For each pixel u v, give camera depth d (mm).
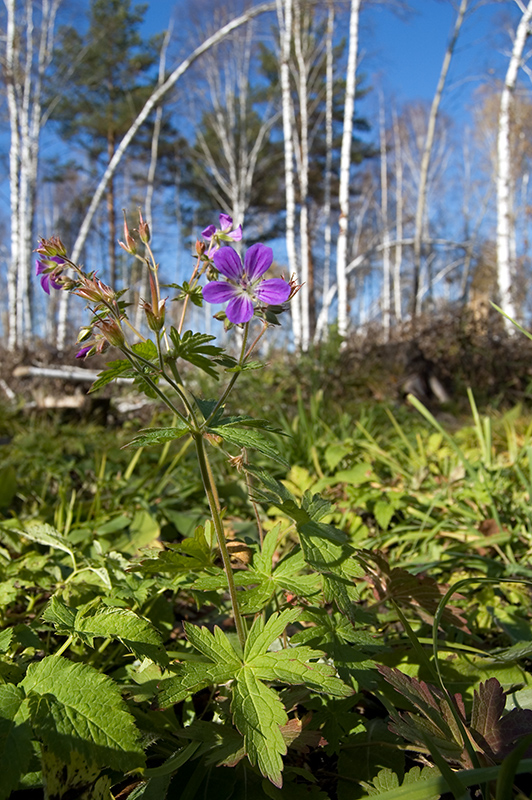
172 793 958
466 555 1870
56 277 970
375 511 2238
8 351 8633
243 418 998
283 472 2984
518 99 16000
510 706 1137
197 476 3012
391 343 8602
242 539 1352
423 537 2211
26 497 2691
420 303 17516
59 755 787
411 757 1029
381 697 1035
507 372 8172
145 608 1483
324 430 3979
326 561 1041
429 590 1314
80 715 827
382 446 3547
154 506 2383
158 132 24828
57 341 11844
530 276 12812
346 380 6625
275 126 26234
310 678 918
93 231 30453
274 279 960
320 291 30266
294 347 8062
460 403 7578
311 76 18641
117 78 24188
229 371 978
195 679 919
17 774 764
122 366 958
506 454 3152
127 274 28547
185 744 1036
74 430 5000
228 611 1453
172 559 1096
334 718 1076
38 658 1297
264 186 27641
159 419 4855
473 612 1659
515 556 2021
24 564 1616
